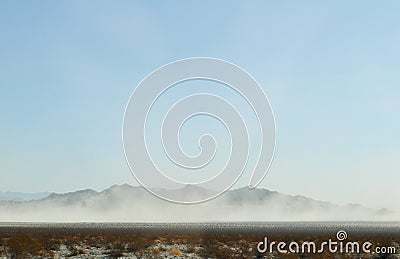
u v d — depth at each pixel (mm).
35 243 56188
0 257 47281
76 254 52125
